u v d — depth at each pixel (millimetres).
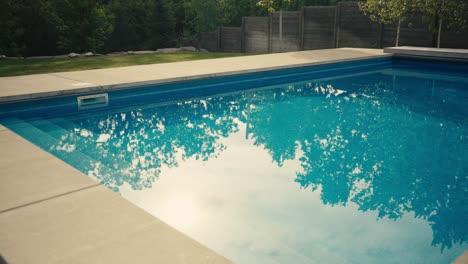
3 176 2832
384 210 2928
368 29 13875
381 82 8383
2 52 16938
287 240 2480
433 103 6527
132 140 4621
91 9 18516
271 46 17906
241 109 6133
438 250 2422
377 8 12688
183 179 3484
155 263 1819
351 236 2561
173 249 1938
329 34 15297
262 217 2787
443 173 3697
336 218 2799
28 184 2699
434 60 10133
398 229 2654
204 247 1963
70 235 2055
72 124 5270
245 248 2375
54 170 2957
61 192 2578
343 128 5164
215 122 5438
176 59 12812
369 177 3584
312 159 4051
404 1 11445
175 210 2869
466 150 4328
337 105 6352
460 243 2506
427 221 2783
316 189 3309
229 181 3453
